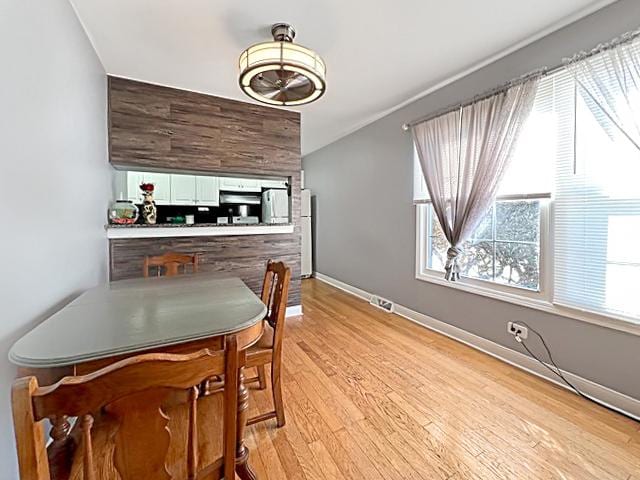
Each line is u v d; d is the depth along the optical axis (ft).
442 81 9.14
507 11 6.10
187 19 6.29
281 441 5.17
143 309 4.54
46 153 4.78
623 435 5.26
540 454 4.88
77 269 6.19
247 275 11.09
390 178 12.19
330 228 17.26
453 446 5.06
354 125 13.69
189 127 9.78
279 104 7.66
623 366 5.83
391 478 4.46
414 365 7.81
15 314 3.90
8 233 3.76
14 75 3.90
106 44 7.20
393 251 12.22
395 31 6.73
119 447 2.25
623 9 5.55
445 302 9.87
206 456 3.01
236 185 13.30
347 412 5.94
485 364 7.84
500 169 7.57
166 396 2.33
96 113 7.61
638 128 5.32
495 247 8.33
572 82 6.37
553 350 6.95
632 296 5.69
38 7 4.55
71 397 2.00
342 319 11.45
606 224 5.98
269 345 5.58
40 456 1.96
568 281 6.61
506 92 7.42
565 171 6.58
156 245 9.66
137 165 9.23
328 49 7.43
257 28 6.59
